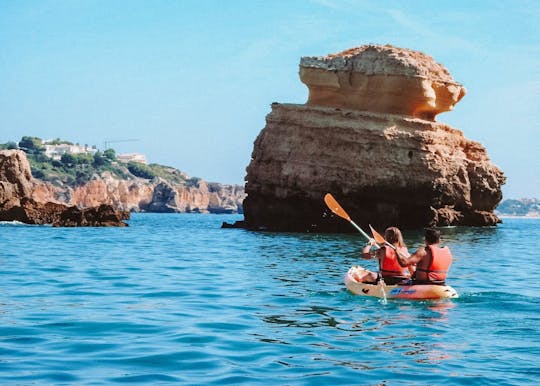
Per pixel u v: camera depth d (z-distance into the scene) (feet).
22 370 26.73
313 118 133.49
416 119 131.95
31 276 55.06
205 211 622.13
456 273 61.05
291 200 134.62
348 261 70.18
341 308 40.91
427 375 26.81
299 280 53.83
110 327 34.63
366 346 31.32
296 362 28.55
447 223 137.69
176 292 46.93
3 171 161.17
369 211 129.59
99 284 50.65
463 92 143.13
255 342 31.86
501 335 33.71
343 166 129.18
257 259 72.23
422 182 129.90
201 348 30.53
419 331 34.53
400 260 45.21
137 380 25.77
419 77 132.26
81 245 92.58
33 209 161.58
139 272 58.95
